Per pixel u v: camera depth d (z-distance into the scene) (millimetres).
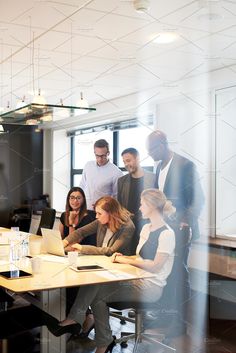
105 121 4543
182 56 3914
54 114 4121
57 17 2998
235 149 4008
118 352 2859
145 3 2711
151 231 3088
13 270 2873
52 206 5023
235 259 3670
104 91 4723
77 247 3486
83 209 3713
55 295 2824
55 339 2699
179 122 3977
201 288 3445
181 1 2729
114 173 3721
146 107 4242
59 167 4930
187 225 3418
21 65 4238
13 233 4320
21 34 3340
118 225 3328
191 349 3070
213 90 4102
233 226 3844
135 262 3016
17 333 2635
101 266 2982
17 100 5844
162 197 3248
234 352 3125
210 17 2996
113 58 3996
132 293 2873
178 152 3791
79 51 3783
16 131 5195
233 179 3912
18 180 5238
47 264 3078
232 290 3611
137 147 3816
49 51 3789
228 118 4074
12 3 2744
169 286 3051
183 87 4199
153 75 4348
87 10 2869
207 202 3744
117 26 3186
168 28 3225
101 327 2846
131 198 3418
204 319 3361
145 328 2941
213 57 3912
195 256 3559
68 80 4773
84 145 4477
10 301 2822
